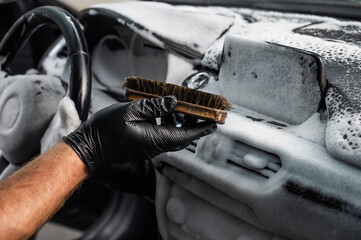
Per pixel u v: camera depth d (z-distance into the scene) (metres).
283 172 0.73
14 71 1.95
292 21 1.28
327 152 0.73
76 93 1.03
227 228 0.86
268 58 0.88
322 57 0.86
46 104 1.21
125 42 1.29
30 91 1.22
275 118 0.89
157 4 1.38
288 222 0.73
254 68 0.91
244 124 0.83
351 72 0.82
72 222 1.53
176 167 0.92
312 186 0.69
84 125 0.73
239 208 0.82
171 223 0.98
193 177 0.90
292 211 0.71
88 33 1.39
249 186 0.77
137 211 1.37
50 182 0.66
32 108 1.20
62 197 0.68
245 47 0.92
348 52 0.88
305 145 0.75
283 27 1.17
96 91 1.33
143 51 1.24
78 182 0.71
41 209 0.64
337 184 0.67
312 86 0.81
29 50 1.97
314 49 0.94
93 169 0.72
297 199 0.71
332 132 0.72
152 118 0.68
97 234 1.36
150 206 1.37
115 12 1.25
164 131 0.70
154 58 1.22
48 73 1.61
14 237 0.60
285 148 0.74
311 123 0.81
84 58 1.09
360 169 0.67
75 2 1.74
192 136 0.71
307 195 0.69
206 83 1.06
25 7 1.83
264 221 0.77
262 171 0.77
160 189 0.99
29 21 1.30
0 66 1.43
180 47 1.12
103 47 1.38
